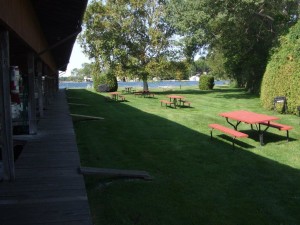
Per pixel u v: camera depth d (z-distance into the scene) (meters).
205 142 8.54
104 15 26.91
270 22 20.92
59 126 9.30
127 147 8.02
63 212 3.63
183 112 14.67
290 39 13.64
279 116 12.80
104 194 4.90
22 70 10.66
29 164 5.46
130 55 27.75
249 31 22.16
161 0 27.45
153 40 27.25
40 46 8.52
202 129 10.38
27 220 3.44
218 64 38.00
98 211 4.34
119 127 10.85
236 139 8.85
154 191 5.07
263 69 21.70
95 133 9.81
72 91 31.58
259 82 22.19
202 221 4.14
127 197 4.81
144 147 8.03
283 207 4.61
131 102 19.91
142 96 24.52
